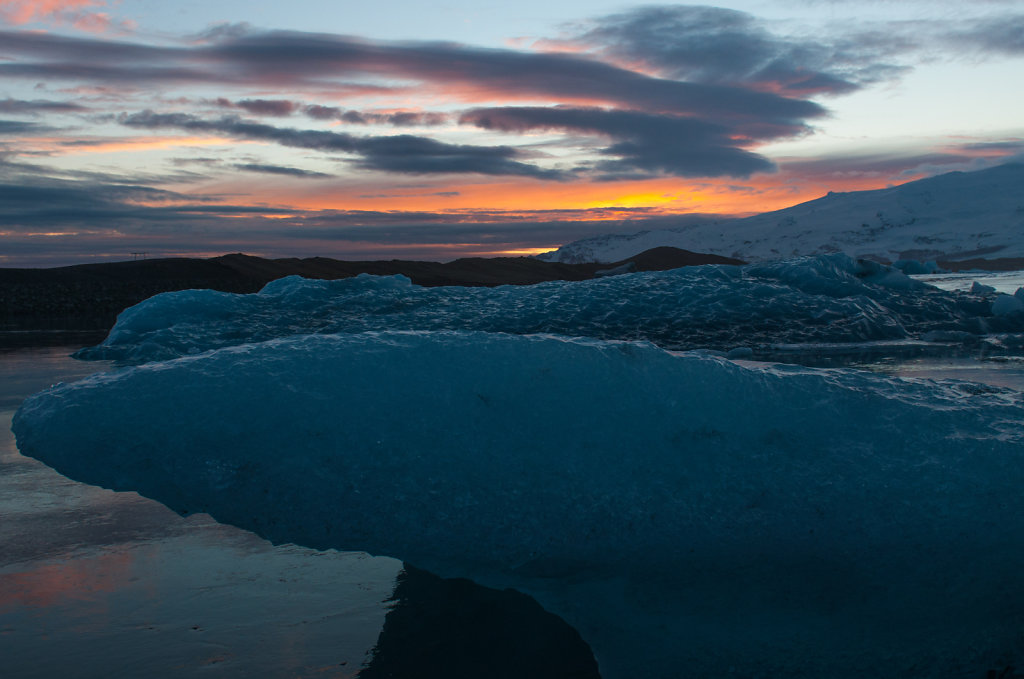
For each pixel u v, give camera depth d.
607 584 1.29
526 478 1.58
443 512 1.51
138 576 1.29
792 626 1.17
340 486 1.60
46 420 2.00
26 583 1.25
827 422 1.68
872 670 1.08
